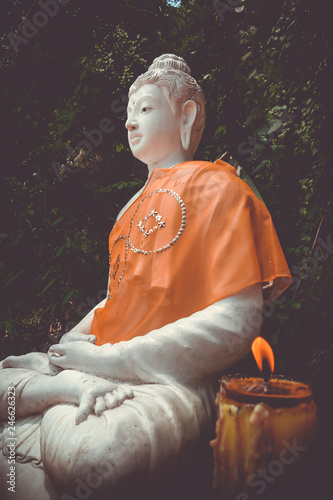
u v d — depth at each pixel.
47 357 1.93
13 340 3.16
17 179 3.28
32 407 1.72
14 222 3.29
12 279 3.12
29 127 3.18
